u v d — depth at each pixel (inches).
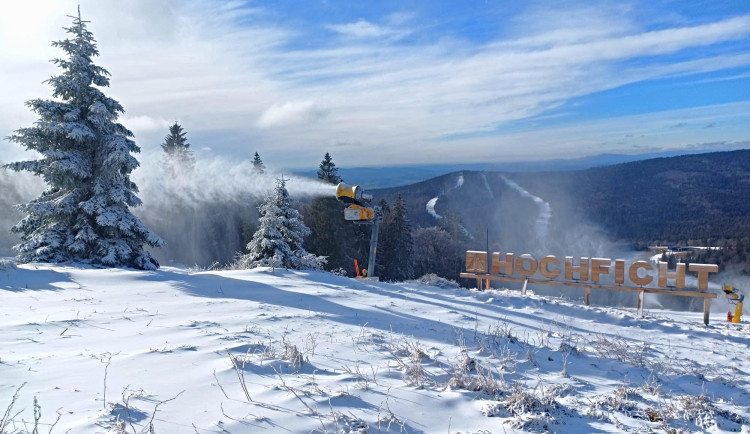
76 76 580.7
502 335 319.0
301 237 870.4
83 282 422.0
